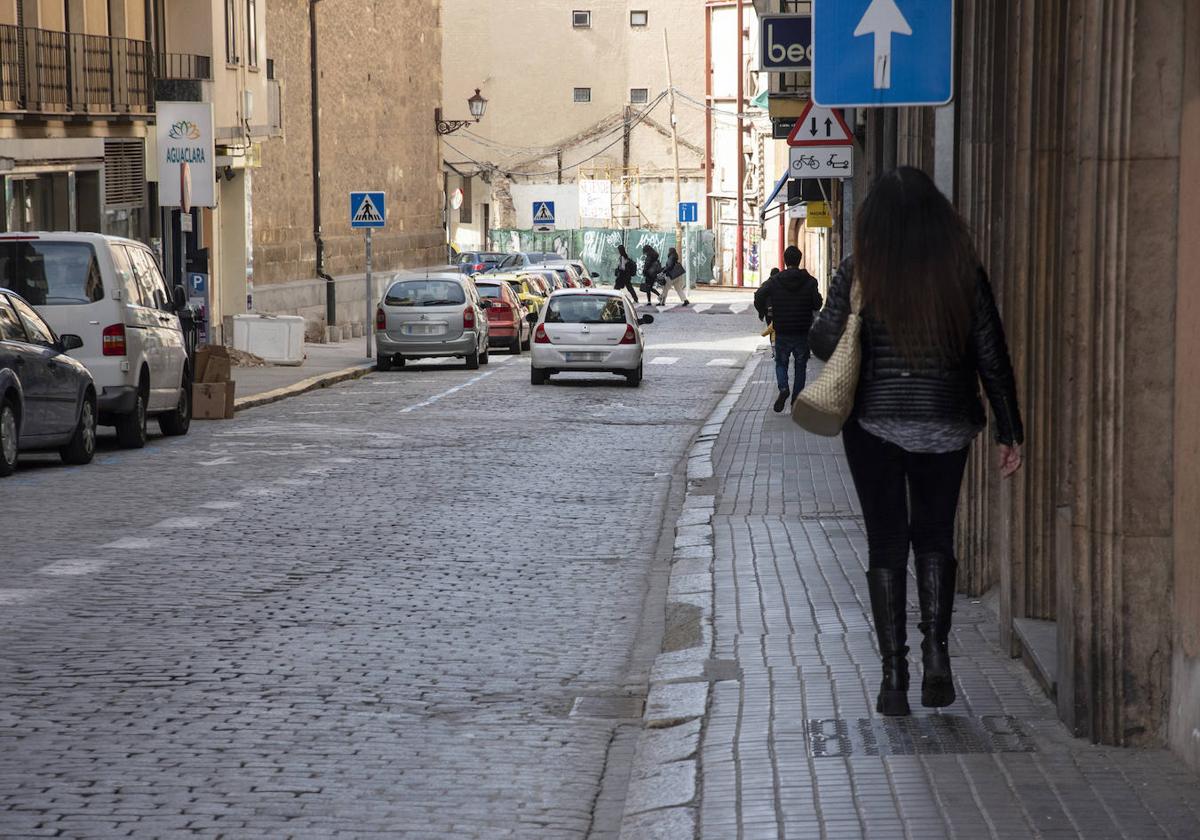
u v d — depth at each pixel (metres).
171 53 43.25
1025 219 9.42
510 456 22.48
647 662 10.18
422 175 69.12
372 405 31.72
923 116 13.35
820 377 7.68
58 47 36.53
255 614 11.41
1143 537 7.35
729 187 97.75
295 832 6.86
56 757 7.90
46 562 13.47
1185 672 7.14
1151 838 6.22
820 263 65.12
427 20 69.44
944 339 7.59
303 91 55.09
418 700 9.16
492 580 13.00
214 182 36.41
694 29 103.56
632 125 103.31
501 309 49.47
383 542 14.81
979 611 10.75
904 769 7.22
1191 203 7.03
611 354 36.53
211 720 8.61
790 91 36.47
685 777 7.36
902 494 7.95
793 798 6.89
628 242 98.06
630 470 21.00
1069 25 8.33
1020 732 7.73
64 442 20.95
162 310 25.52
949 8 10.26
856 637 10.21
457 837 6.84
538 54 103.06
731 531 15.05
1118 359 7.26
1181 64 7.07
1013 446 7.80
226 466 21.09
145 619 11.19
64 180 37.50
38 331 21.09
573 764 7.96
